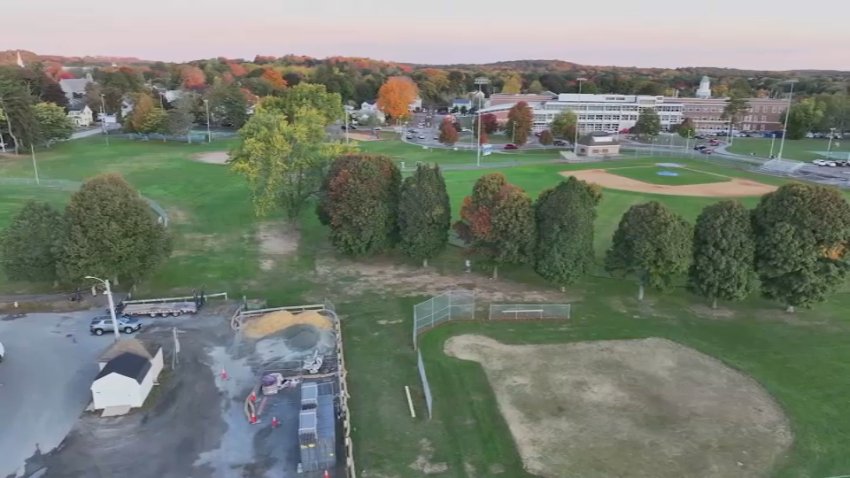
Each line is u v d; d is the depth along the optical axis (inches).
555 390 1700.3
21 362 1819.6
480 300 2337.6
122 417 1552.7
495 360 1876.2
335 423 1534.2
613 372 1802.4
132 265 2236.7
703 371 1809.8
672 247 2150.6
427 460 1402.6
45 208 2285.9
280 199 3080.7
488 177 2481.5
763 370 1814.7
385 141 7106.3
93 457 1396.4
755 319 2172.7
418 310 2223.2
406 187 2605.8
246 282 2512.3
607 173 5118.1
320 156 3048.7
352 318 2176.4
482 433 1504.7
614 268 2332.7
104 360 1663.4
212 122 7623.0
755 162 5831.7
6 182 4146.2
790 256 2076.8
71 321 2100.1
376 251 2711.6
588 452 1429.6
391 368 1828.2
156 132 6368.1
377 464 1386.6
